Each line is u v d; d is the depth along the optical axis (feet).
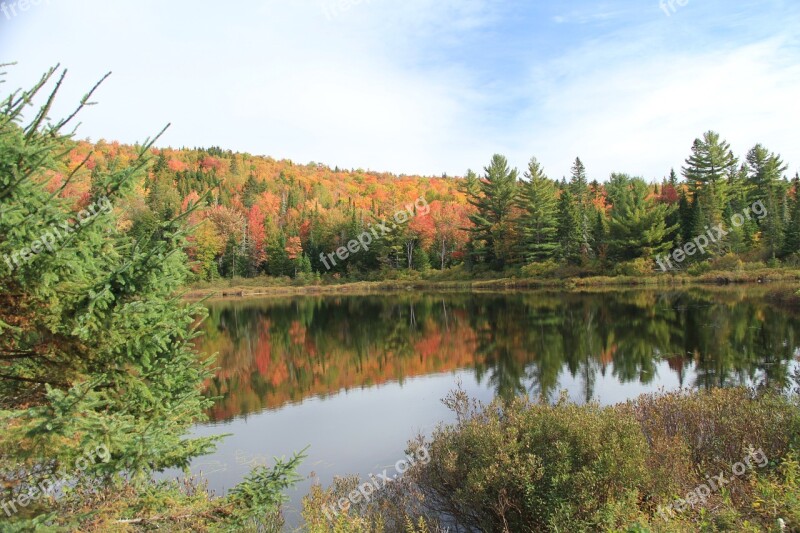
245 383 57.52
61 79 11.46
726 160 172.86
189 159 398.83
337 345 82.28
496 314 107.65
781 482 19.94
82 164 12.84
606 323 83.66
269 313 132.16
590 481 18.83
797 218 142.20
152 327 13.56
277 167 406.62
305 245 220.64
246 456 32.99
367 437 36.55
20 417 11.46
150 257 12.83
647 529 16.12
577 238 174.40
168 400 14.66
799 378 35.29
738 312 84.07
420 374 57.67
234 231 208.33
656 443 23.29
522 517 20.29
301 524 22.81
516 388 47.70
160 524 13.80
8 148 10.46
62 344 13.29
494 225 191.62
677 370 50.26
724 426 25.32
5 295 12.50
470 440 23.94
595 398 42.39
